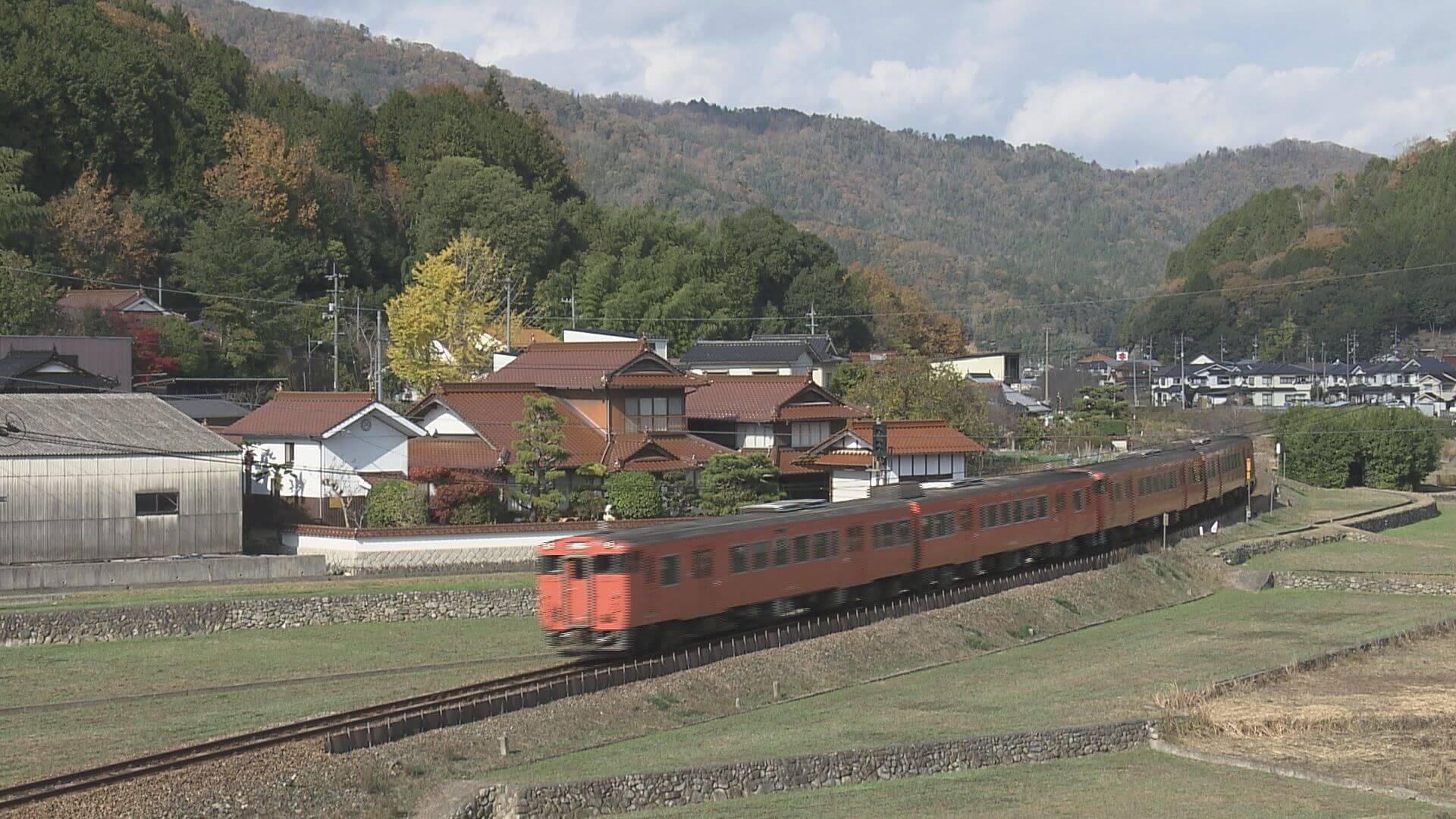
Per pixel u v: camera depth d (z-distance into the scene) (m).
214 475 46.00
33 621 34.25
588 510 51.34
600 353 58.06
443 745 22.98
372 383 78.06
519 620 39.03
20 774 22.61
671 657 28.42
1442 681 32.84
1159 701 29.56
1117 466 51.25
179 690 29.52
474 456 52.22
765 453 56.66
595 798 21.34
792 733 26.20
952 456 58.84
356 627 37.72
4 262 68.12
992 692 30.66
